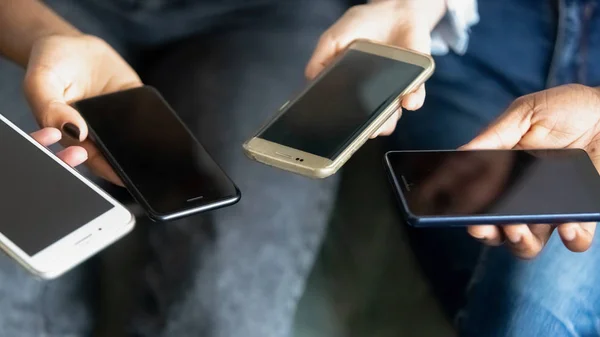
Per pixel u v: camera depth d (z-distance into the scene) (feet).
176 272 1.99
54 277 1.77
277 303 2.01
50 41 2.39
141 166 2.01
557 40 2.81
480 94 2.61
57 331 1.93
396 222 2.00
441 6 2.67
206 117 2.29
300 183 2.09
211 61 2.55
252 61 2.54
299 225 2.07
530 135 2.19
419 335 1.96
